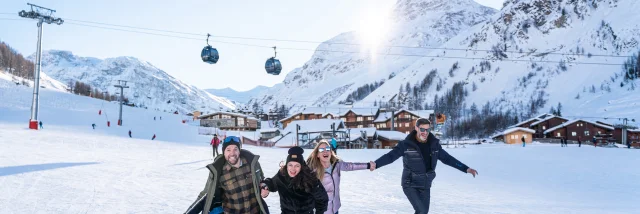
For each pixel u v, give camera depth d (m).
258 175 5.87
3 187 12.09
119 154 27.33
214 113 130.25
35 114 46.19
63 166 18.36
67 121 76.12
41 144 29.66
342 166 7.08
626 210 13.05
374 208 11.50
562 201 15.35
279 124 154.62
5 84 122.75
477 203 13.77
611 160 38.31
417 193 7.52
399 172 25.30
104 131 65.44
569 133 107.00
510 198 15.73
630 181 23.09
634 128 105.31
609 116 173.62
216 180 5.70
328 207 6.77
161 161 24.14
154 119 112.06
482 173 26.86
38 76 46.78
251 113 184.25
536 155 45.41
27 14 43.69
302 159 6.00
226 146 5.64
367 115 119.69
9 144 27.38
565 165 33.19
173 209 10.05
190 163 23.30
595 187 20.52
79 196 11.28
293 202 5.97
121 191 12.59
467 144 91.31
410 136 7.62
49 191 11.82
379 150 52.50
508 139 98.25
